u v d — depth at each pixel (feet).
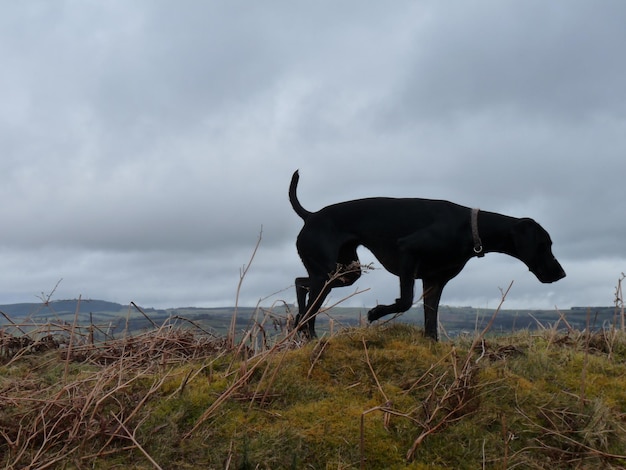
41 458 5.73
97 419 6.23
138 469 5.59
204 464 5.69
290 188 9.73
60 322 9.23
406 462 5.87
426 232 8.45
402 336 8.32
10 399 6.52
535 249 8.46
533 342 8.98
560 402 6.90
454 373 7.04
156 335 8.77
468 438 6.17
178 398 6.63
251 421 6.27
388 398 6.70
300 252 9.15
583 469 6.00
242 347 7.95
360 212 8.86
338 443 5.98
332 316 9.04
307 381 7.02
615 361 8.54
